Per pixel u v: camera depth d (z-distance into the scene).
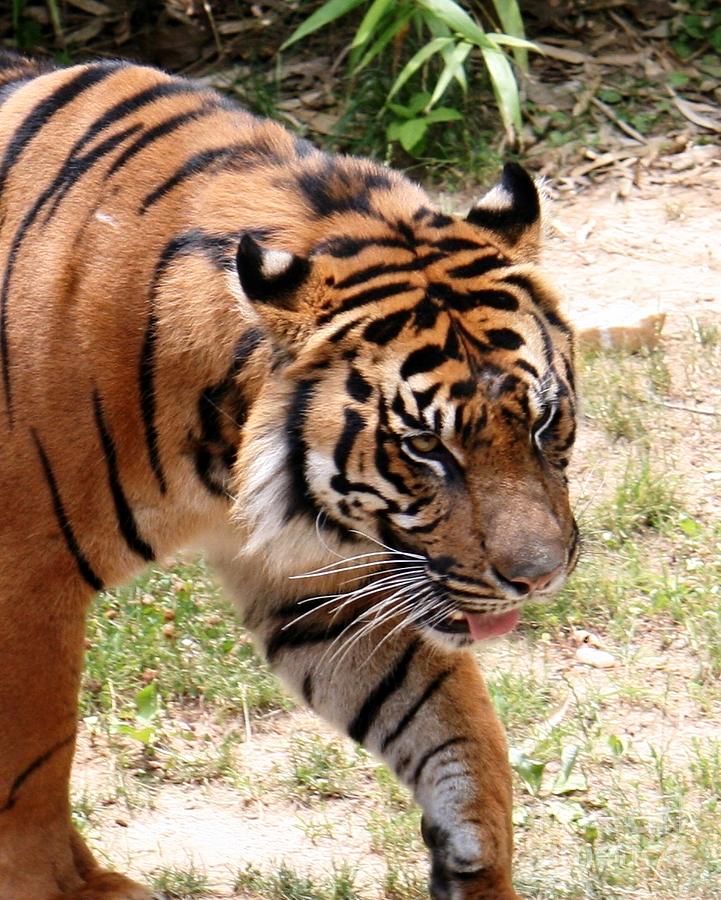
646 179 15.82
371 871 7.86
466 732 7.35
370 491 6.53
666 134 16.50
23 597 6.89
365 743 7.63
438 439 6.37
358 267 6.61
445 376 6.34
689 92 17.12
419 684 7.42
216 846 8.07
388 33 15.41
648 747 8.82
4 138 7.33
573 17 17.88
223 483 6.88
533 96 16.94
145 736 8.73
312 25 15.27
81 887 7.32
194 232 6.80
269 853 8.02
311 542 6.88
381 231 6.77
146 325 6.70
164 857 7.96
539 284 6.82
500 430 6.35
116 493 6.82
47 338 6.73
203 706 9.27
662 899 7.50
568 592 10.13
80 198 6.96
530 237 7.02
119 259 6.78
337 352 6.50
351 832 8.21
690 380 12.65
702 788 8.34
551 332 6.74
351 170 7.11
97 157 7.07
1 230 7.13
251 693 9.27
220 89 16.88
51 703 7.09
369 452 6.46
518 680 9.31
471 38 14.85
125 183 6.95
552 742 8.77
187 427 6.76
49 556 6.85
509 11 15.59
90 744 8.91
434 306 6.51
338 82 16.98
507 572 6.35
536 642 9.82
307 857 7.99
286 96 16.84
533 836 8.05
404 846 7.99
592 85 17.11
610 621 9.96
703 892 7.52
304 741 8.92
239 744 8.95
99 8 17.42
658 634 9.89
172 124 7.16
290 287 6.45
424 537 6.52
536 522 6.36
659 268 14.36
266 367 6.59
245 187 6.93
